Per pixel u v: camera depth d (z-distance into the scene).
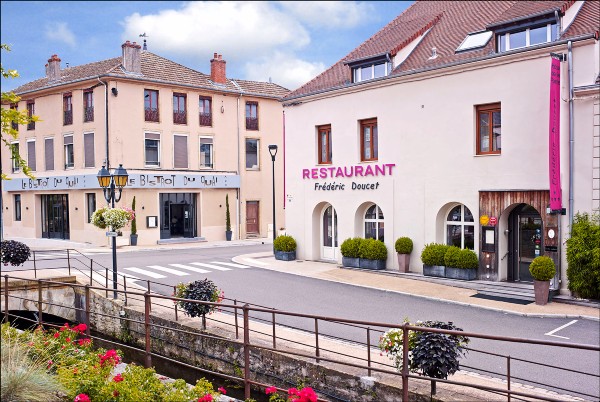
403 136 19.39
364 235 21.41
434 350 7.28
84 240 31.86
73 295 16.39
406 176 19.33
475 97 17.31
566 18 16.20
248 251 28.44
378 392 8.23
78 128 31.86
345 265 20.86
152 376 6.75
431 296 15.62
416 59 20.03
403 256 19.11
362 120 21.03
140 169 31.17
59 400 6.13
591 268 14.37
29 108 35.06
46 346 7.59
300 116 23.17
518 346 11.20
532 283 16.61
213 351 11.31
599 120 14.63
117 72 30.20
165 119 32.22
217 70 34.94
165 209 32.62
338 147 21.72
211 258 24.98
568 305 14.46
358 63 21.03
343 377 8.80
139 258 25.08
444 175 18.20
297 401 5.62
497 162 16.83
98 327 15.11
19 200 36.88
